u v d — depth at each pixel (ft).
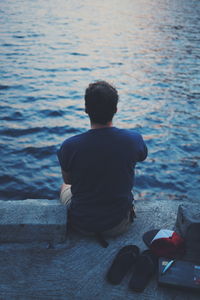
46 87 45.88
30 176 22.68
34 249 8.32
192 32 105.19
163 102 41.52
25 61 61.36
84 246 8.42
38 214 8.68
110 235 8.59
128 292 7.20
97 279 7.52
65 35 94.73
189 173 24.39
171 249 7.92
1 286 7.34
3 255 8.14
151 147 28.50
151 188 22.29
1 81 47.24
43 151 26.45
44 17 128.67
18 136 29.09
